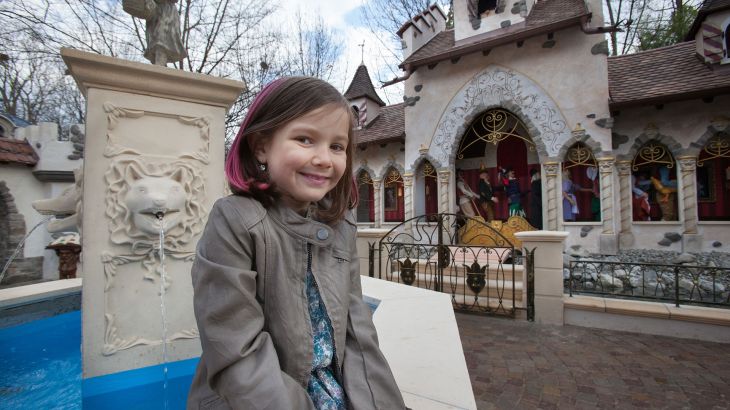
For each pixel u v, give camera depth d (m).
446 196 11.09
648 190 9.17
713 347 4.64
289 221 0.89
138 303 2.09
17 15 10.37
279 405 0.68
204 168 2.27
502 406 3.38
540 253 5.76
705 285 7.03
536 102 9.73
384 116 14.62
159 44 2.60
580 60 9.23
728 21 8.48
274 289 0.84
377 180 13.29
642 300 5.86
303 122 0.84
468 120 10.77
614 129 9.32
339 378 0.96
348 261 1.07
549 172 9.50
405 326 2.32
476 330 5.42
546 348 4.70
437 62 11.30
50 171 10.21
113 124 1.98
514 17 10.11
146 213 2.02
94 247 1.96
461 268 7.65
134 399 1.92
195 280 0.78
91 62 1.86
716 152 8.51
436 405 1.34
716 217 8.58
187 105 2.21
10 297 3.04
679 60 9.46
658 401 3.43
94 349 1.95
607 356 4.43
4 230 10.00
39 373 2.25
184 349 2.22
